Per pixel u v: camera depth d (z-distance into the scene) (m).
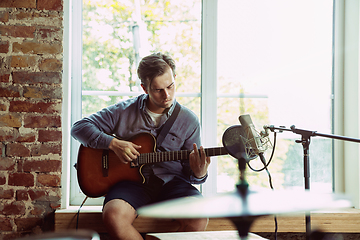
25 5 1.79
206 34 2.00
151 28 1.99
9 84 1.77
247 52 2.03
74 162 1.94
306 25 2.06
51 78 1.79
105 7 1.96
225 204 0.48
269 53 2.04
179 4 2.00
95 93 1.96
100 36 1.96
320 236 0.65
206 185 1.99
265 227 1.74
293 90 2.04
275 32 2.04
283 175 2.03
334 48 2.05
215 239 0.75
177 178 1.73
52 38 1.80
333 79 2.06
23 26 1.78
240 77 2.02
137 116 1.77
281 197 0.52
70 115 1.89
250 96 2.03
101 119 1.74
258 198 0.51
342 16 2.04
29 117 1.78
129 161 1.65
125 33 1.98
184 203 0.50
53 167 1.78
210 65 2.00
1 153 1.76
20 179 1.77
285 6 2.05
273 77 2.04
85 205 1.93
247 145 1.36
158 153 1.65
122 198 1.49
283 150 2.03
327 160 2.05
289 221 1.74
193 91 2.01
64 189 1.83
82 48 1.95
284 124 2.04
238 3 2.02
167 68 1.68
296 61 2.05
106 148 1.64
